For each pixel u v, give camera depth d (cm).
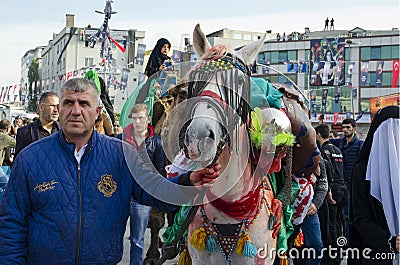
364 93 3719
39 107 593
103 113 726
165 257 393
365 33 4619
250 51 410
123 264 688
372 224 379
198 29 404
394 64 1916
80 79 306
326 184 625
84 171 303
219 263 377
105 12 2438
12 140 804
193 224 383
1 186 633
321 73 2711
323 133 781
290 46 3994
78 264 299
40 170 300
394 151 367
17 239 301
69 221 296
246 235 366
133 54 4275
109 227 305
